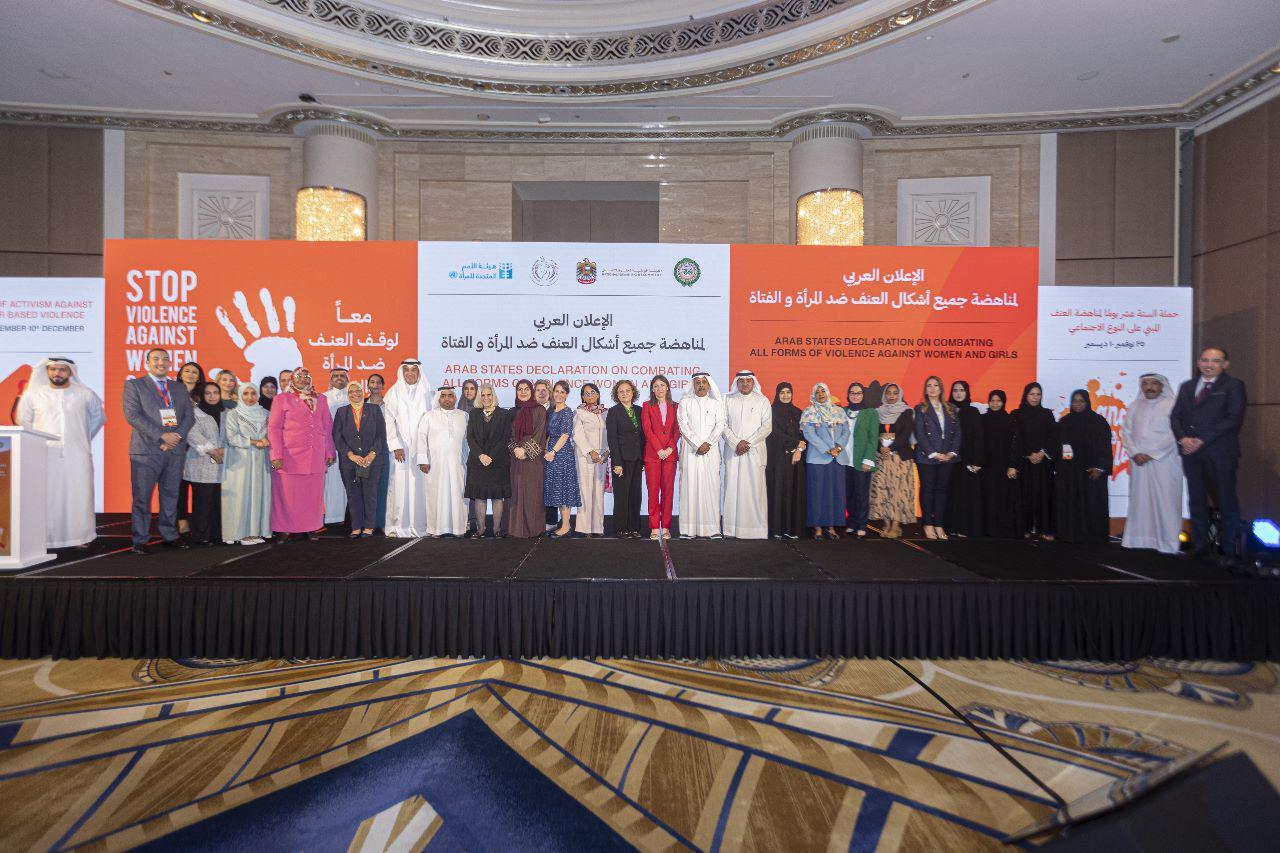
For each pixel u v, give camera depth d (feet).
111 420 15.81
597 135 21.68
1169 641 10.25
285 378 14.40
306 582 10.08
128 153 21.04
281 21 16.22
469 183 22.45
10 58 17.25
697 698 8.89
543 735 7.90
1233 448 11.87
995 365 15.98
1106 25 15.34
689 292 16.01
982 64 17.17
